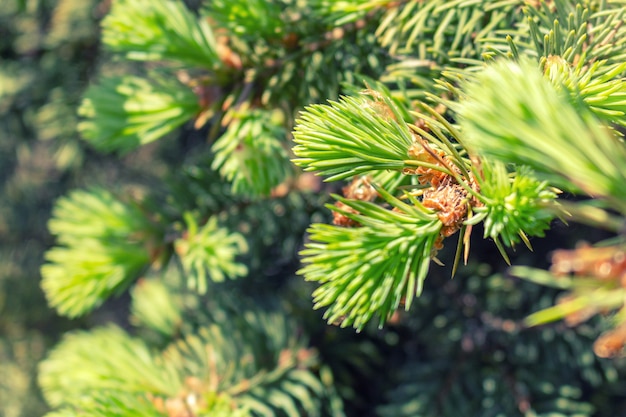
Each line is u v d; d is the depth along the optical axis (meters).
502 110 0.28
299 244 0.53
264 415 0.51
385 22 0.43
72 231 0.50
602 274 0.30
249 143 0.44
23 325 0.70
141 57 0.46
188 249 0.49
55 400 0.49
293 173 0.49
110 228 0.50
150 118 0.47
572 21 0.40
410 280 0.37
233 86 0.47
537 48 0.40
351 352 0.53
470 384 0.52
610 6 0.41
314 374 0.52
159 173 0.70
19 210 0.73
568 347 0.52
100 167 0.70
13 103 0.66
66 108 0.65
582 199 0.45
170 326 0.56
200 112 0.47
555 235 0.53
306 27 0.45
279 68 0.46
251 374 0.50
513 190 0.36
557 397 0.52
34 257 0.72
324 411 0.52
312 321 0.54
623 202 0.27
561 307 0.29
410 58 0.44
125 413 0.43
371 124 0.37
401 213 0.38
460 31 0.43
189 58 0.46
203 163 0.52
